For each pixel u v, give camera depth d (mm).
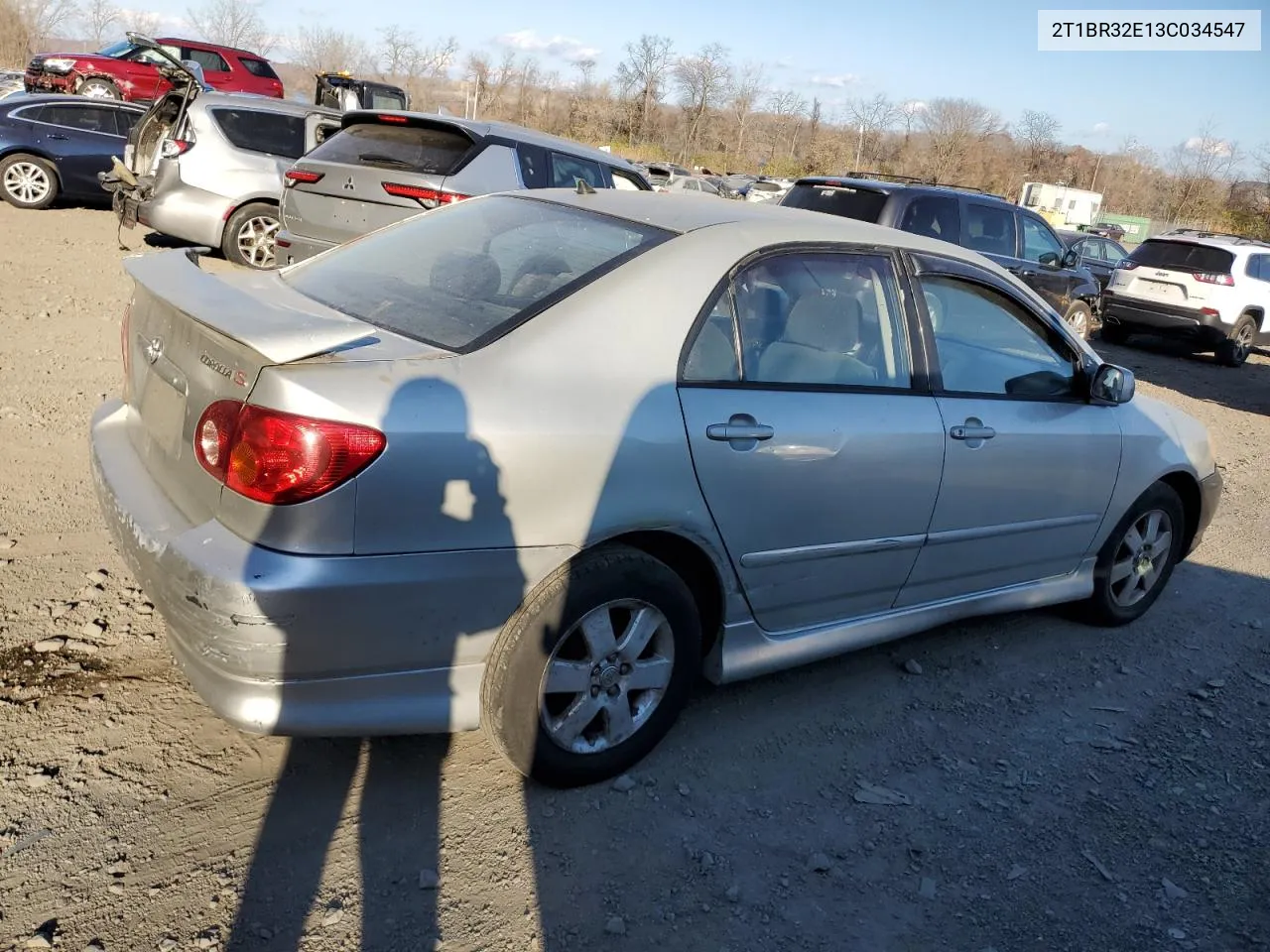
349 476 2461
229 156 10375
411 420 2527
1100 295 15172
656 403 2930
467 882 2650
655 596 3006
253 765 2996
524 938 2496
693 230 3279
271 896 2516
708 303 3119
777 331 3312
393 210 7938
